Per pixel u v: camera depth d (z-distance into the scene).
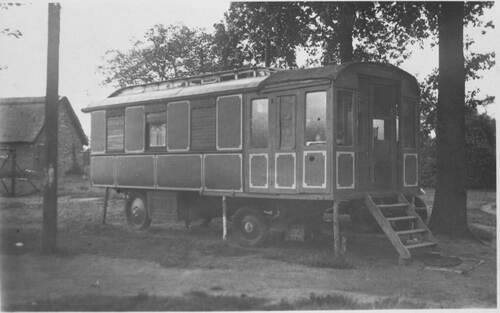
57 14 10.98
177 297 7.74
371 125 11.88
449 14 13.76
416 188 12.74
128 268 9.94
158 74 32.56
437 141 14.03
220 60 22.53
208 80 14.20
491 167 34.28
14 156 28.98
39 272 9.57
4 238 12.96
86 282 8.84
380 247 12.15
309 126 11.16
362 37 18.98
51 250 11.20
